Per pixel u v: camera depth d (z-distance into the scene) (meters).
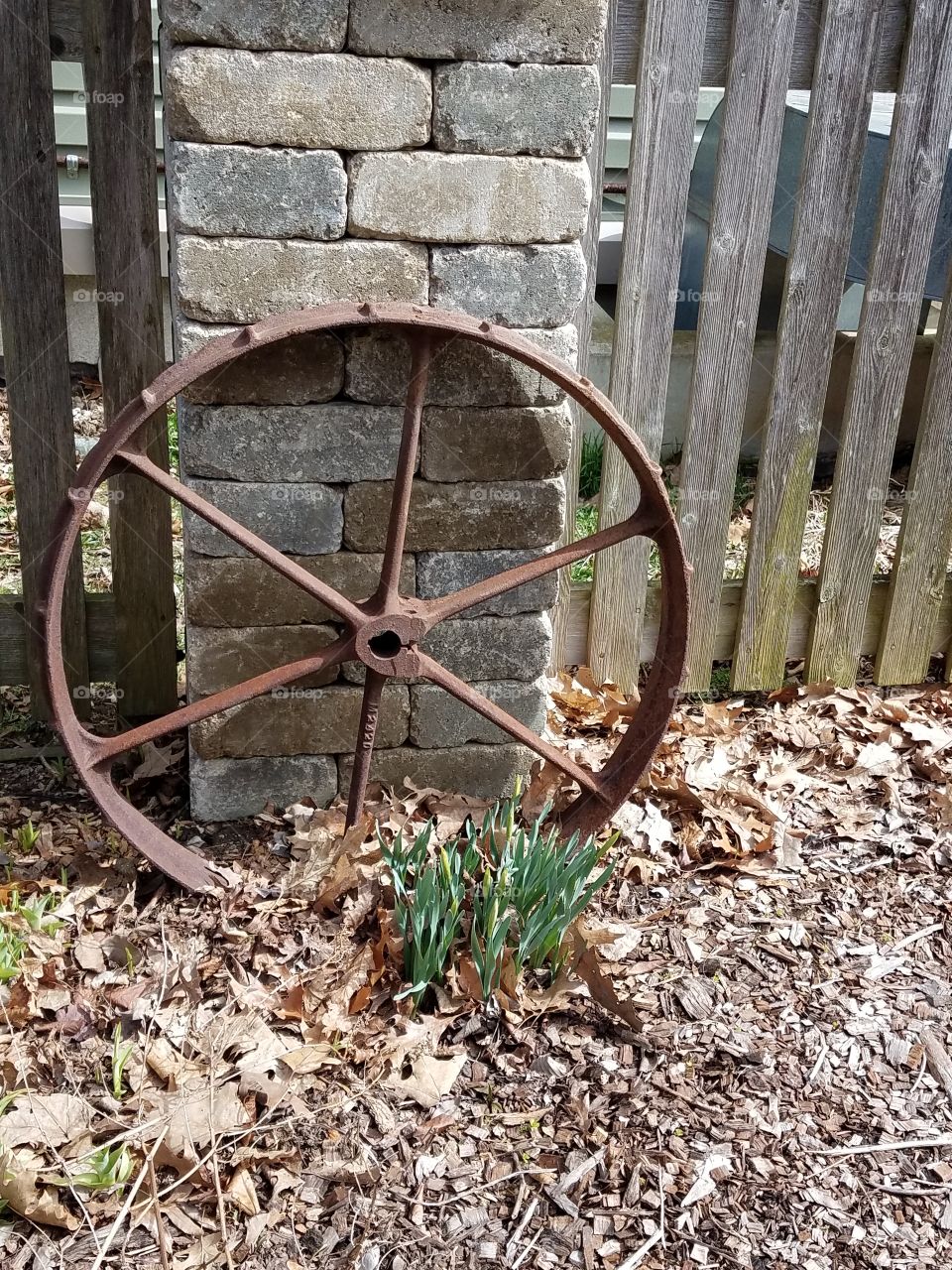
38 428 2.85
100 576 3.82
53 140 2.62
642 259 3.03
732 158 2.96
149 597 3.05
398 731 2.85
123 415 2.23
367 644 2.50
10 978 2.32
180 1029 2.28
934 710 3.63
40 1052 2.21
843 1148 2.19
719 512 3.34
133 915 2.55
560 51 2.32
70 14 2.53
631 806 2.98
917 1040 2.43
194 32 2.20
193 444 2.50
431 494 2.65
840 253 3.10
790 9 2.83
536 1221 2.02
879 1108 2.27
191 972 2.37
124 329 2.78
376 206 2.38
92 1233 1.94
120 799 2.58
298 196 2.35
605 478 3.26
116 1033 2.20
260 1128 2.11
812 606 3.58
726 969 2.56
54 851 2.74
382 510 2.65
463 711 2.86
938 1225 2.07
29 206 2.65
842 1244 2.02
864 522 3.45
